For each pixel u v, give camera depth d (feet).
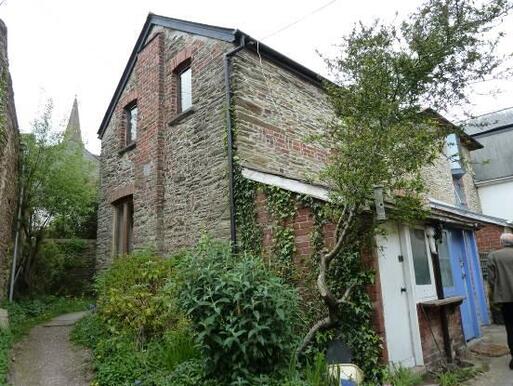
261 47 22.99
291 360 12.94
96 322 20.76
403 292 15.85
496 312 26.89
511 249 16.90
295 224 17.28
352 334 14.28
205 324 12.30
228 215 20.57
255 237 18.99
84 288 37.40
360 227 14.23
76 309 30.66
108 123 34.86
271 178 18.72
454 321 18.80
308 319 15.61
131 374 13.91
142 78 30.01
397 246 16.31
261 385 11.84
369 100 13.88
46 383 14.26
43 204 33.47
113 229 31.17
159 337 17.42
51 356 17.58
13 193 29.19
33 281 34.68
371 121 13.71
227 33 22.76
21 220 31.86
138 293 18.47
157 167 26.11
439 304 16.19
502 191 48.85
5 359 14.67
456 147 38.93
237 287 12.82
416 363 15.31
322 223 16.08
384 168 12.89
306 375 12.67
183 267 14.48
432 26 14.06
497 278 16.62
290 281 16.70
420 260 17.52
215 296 12.94
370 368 13.65
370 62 14.16
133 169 29.45
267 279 13.64
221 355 12.48
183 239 23.31
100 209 33.68
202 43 24.84
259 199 19.33
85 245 39.19
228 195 20.75
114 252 30.68
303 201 17.01
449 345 17.30
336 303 13.52
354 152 13.29
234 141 21.11
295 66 25.26
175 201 24.58
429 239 18.43
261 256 18.40
